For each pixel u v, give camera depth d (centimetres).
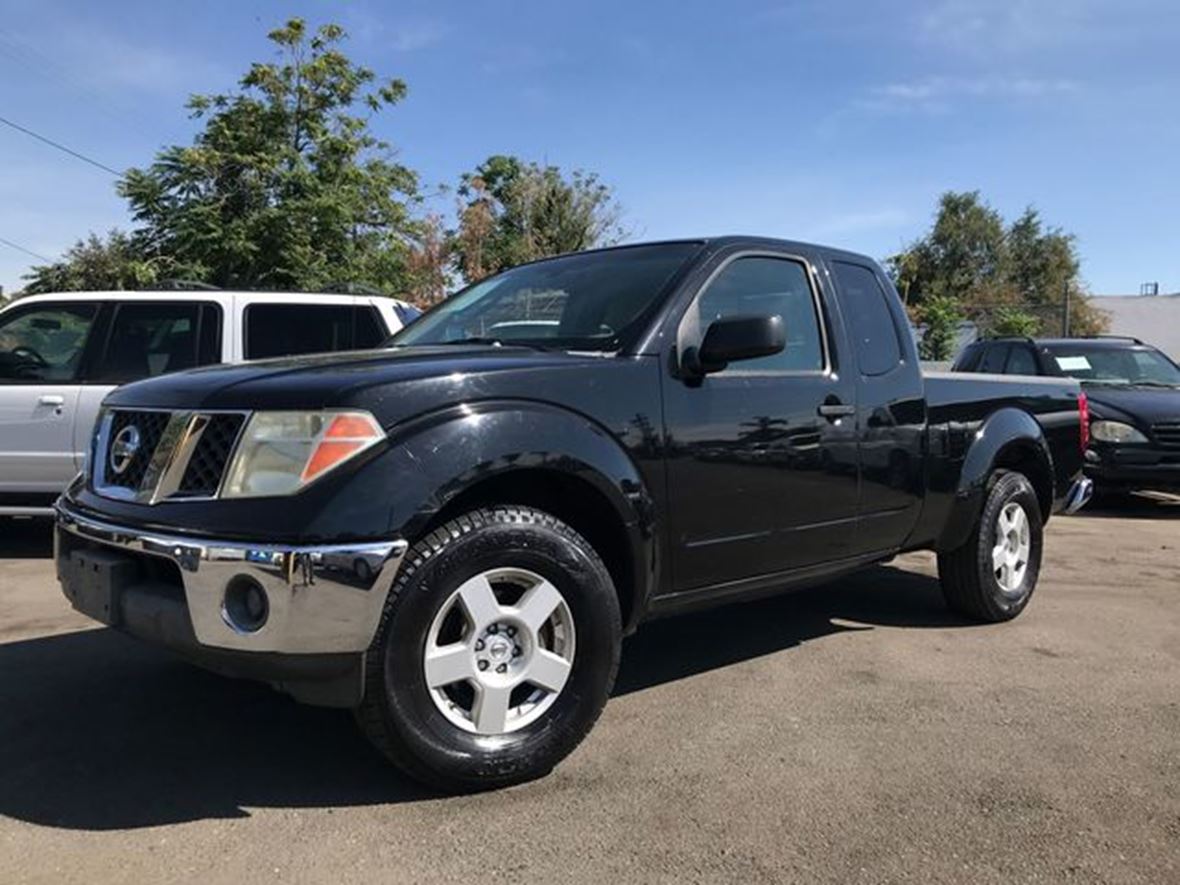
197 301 760
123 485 349
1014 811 333
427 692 323
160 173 1889
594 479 354
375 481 308
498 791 343
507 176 3606
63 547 366
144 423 351
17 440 725
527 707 349
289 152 1961
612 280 434
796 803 337
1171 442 1001
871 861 299
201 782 346
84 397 730
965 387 546
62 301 749
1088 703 439
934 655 511
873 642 535
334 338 780
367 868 291
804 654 511
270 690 438
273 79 1983
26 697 429
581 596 351
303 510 302
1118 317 6738
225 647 303
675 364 393
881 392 482
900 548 511
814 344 460
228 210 1903
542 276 473
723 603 425
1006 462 594
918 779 358
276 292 782
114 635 521
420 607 318
